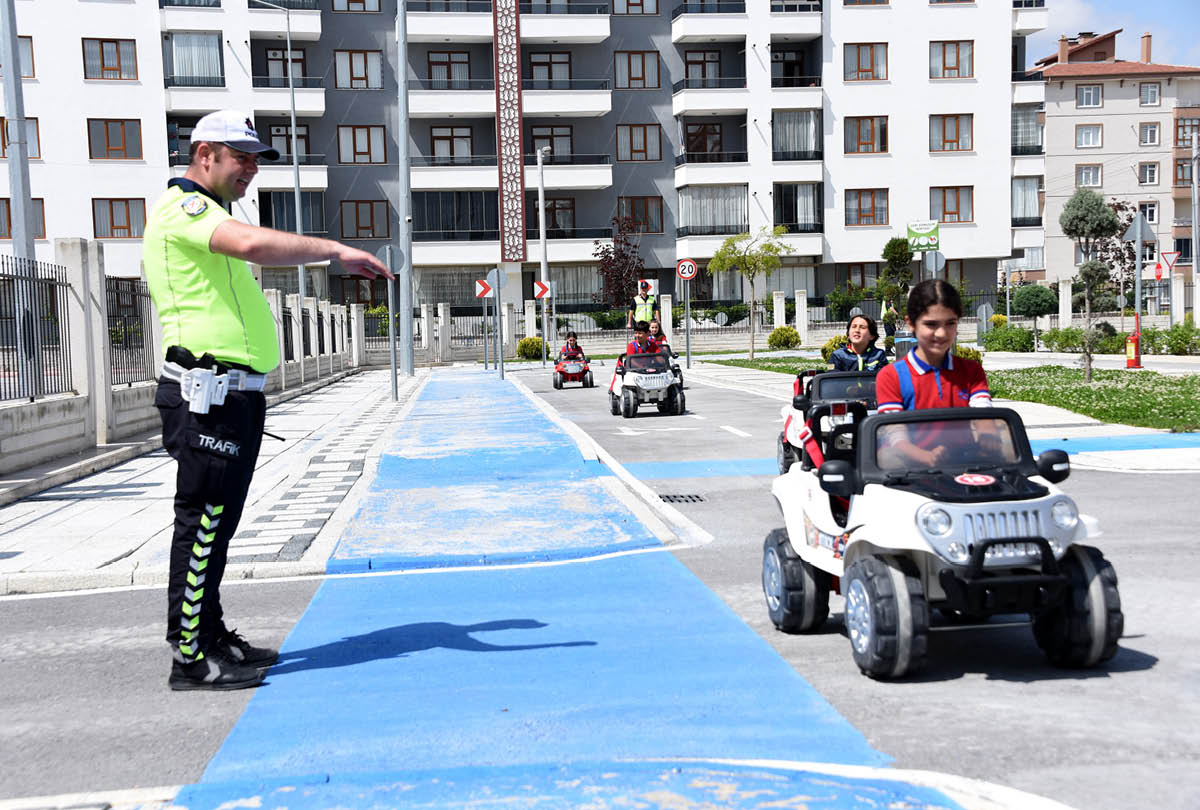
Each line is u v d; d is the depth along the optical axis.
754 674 5.46
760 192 59.00
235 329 5.42
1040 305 58.31
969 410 5.62
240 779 4.27
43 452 14.41
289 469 14.34
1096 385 23.42
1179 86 82.69
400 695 5.30
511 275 58.53
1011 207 60.44
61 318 15.45
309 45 56.09
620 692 5.22
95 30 51.38
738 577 7.85
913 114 59.28
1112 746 4.30
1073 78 82.31
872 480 5.43
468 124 58.50
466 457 14.91
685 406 22.45
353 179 57.16
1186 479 11.77
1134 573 7.49
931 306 5.70
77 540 9.70
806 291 58.84
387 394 29.81
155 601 7.73
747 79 58.53
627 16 59.41
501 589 7.72
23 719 5.16
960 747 4.34
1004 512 5.01
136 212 52.31
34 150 51.00
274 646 6.36
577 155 59.19
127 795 4.12
